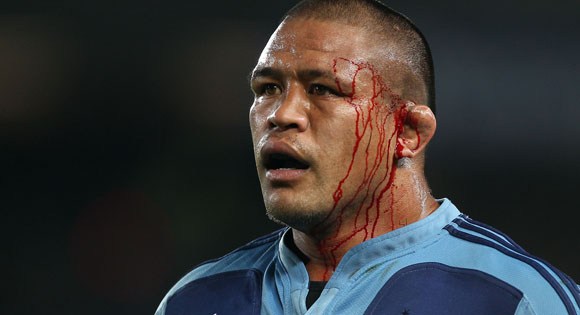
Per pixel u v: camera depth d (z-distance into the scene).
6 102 17.22
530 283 4.25
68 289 16.56
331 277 4.61
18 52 17.20
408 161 4.67
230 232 16.58
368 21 4.60
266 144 4.43
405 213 4.67
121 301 16.34
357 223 4.61
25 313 16.39
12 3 17.22
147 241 16.61
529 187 16.48
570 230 16.23
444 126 16.70
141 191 16.95
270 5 16.91
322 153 4.36
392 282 4.43
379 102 4.50
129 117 17.11
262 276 5.02
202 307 5.07
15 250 16.81
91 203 17.03
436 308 4.24
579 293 4.38
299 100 4.43
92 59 17.16
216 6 16.94
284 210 4.39
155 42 17.09
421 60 4.80
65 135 17.20
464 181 16.66
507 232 16.45
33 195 17.05
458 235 4.66
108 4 17.11
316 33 4.50
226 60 16.91
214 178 16.81
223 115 16.89
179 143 16.97
